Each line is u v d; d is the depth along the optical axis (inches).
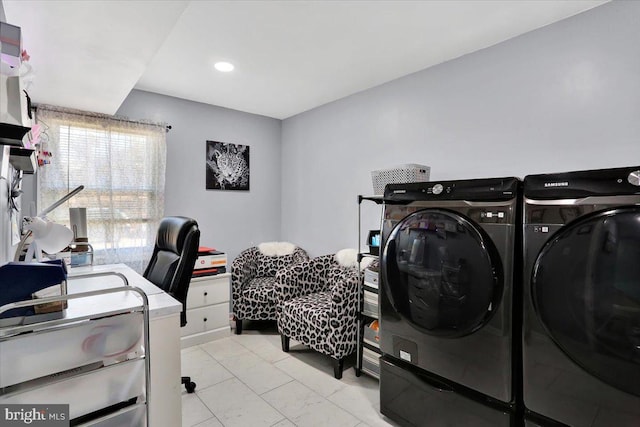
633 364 43.7
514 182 56.7
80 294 39.2
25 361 35.7
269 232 163.3
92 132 112.4
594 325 46.8
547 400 51.9
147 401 43.3
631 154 68.3
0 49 38.6
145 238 123.2
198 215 140.6
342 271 117.5
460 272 61.2
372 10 74.5
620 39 69.7
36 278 39.6
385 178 93.7
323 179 144.0
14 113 39.4
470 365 60.6
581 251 48.1
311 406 82.4
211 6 72.9
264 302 126.2
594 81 73.1
